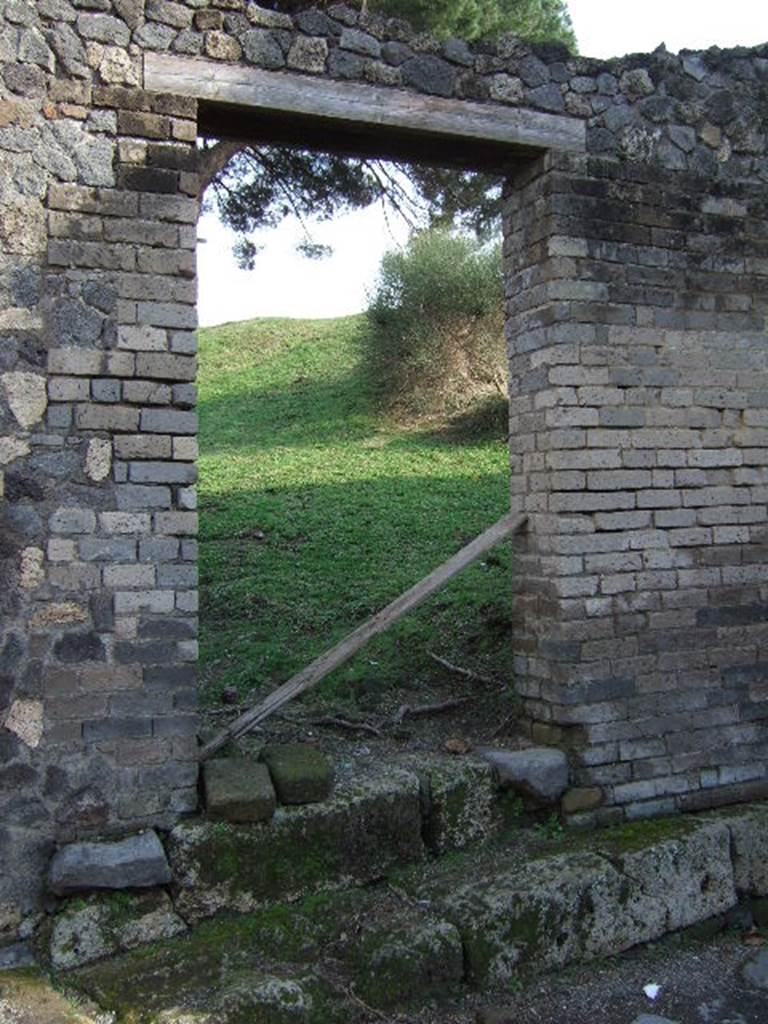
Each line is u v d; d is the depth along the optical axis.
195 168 4.65
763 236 5.91
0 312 4.30
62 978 3.98
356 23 5.02
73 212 4.43
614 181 5.52
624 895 4.78
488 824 5.11
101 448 4.45
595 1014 4.29
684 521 5.60
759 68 6.02
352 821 4.66
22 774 4.27
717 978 4.64
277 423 16.23
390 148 5.39
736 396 5.78
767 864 5.32
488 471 12.25
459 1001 4.28
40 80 4.39
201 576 8.71
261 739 5.57
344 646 5.23
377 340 16.39
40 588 4.34
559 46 5.46
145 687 4.47
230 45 4.74
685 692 5.56
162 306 4.56
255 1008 3.77
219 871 4.36
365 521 10.12
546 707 5.45
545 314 5.41
